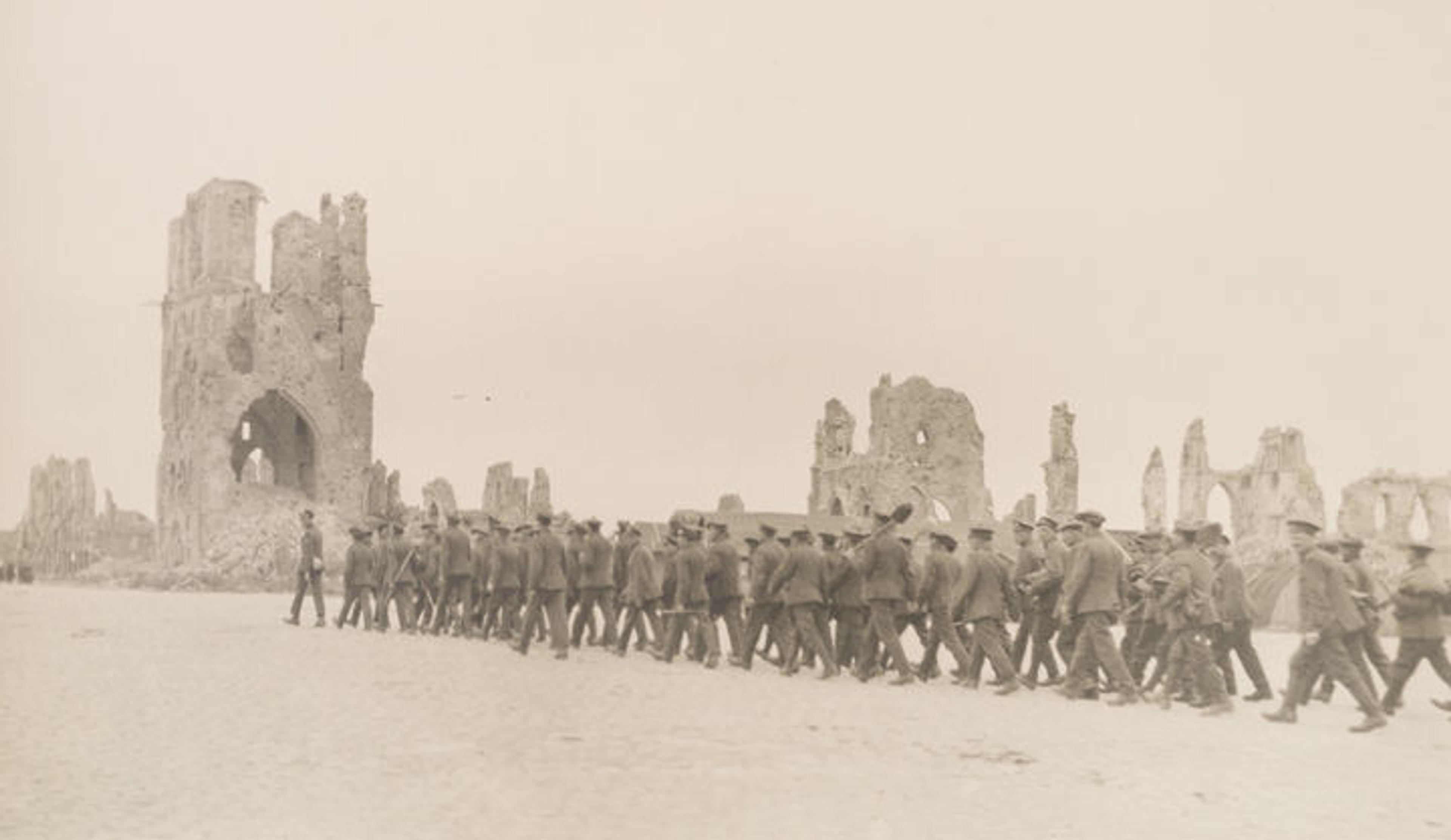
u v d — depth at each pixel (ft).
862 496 283.79
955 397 293.43
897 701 64.49
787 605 78.48
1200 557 63.62
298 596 113.50
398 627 119.03
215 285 263.49
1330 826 39.58
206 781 43.57
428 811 40.19
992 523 215.72
